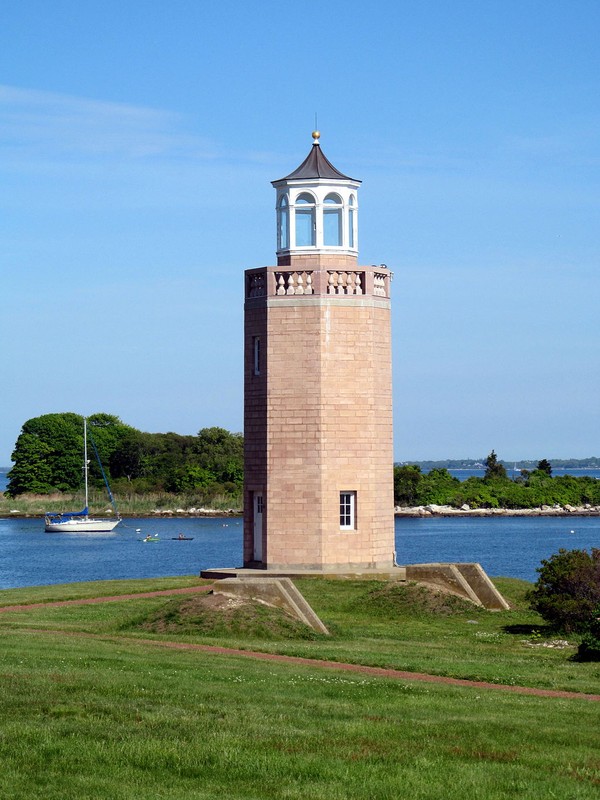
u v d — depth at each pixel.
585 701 32.19
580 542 155.25
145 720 27.84
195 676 32.78
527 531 176.62
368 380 55.78
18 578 113.12
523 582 62.56
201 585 54.91
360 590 53.50
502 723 28.64
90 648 36.84
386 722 28.39
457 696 31.86
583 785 24.17
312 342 55.25
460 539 161.50
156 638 40.81
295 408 55.31
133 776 24.30
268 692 31.23
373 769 24.81
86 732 26.83
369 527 55.62
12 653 35.12
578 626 48.09
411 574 55.56
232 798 23.16
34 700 29.22
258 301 56.00
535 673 36.91
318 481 55.06
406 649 41.81
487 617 51.94
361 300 55.69
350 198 57.34
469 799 23.27
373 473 55.78
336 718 28.77
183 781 24.08
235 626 43.00
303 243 56.88
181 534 169.25
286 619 44.47
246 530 57.22
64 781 23.91
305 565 55.16
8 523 198.25
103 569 121.94
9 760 24.88
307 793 23.48
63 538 168.50
